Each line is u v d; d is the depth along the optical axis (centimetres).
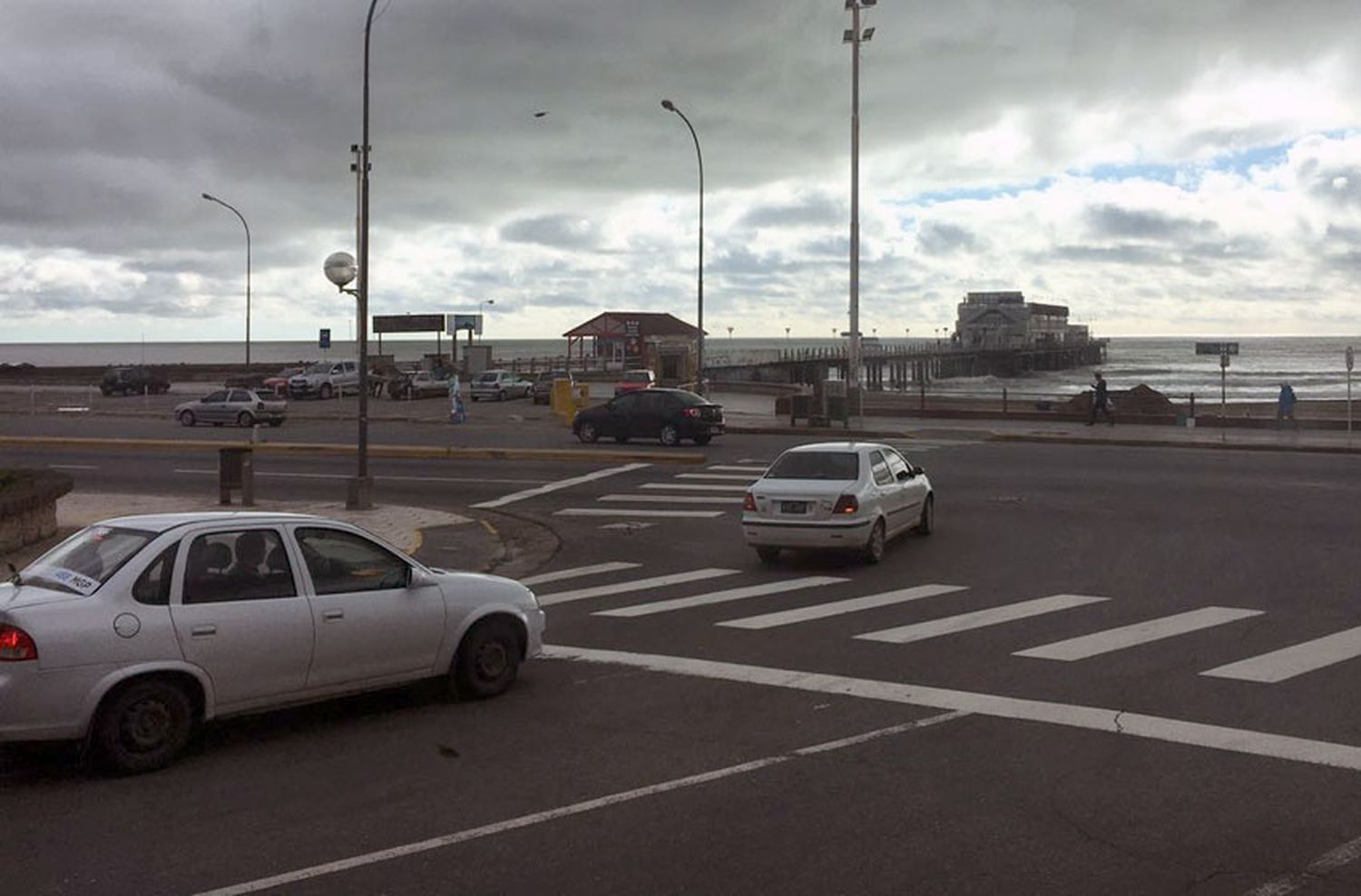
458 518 1938
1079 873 528
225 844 575
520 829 593
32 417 4828
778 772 682
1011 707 814
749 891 512
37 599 691
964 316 15125
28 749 741
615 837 580
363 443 2053
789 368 9306
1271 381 10794
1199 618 1121
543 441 3472
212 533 746
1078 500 2070
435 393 6125
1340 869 531
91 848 571
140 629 693
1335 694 837
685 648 1030
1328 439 3419
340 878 530
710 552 1620
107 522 782
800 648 1018
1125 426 3959
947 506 2006
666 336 7931
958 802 625
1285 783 648
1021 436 3469
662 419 3284
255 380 6819
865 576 1398
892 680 896
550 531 1839
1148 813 605
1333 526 1734
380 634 799
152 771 695
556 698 865
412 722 804
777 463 1537
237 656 728
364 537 819
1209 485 2266
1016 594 1262
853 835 578
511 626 884
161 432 3938
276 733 779
